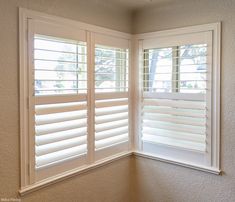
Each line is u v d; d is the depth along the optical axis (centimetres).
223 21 210
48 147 195
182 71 237
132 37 270
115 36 249
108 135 245
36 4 183
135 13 268
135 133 275
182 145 240
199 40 224
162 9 247
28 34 178
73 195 216
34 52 182
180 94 239
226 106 211
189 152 237
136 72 271
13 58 172
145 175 268
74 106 211
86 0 220
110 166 250
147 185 266
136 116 273
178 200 245
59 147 201
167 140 250
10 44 170
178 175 243
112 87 250
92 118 228
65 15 203
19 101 176
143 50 265
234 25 204
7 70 170
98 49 235
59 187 205
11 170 175
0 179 170
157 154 260
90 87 225
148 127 265
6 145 171
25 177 182
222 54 211
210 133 221
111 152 253
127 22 264
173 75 244
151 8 253
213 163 221
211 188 223
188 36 230
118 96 257
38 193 191
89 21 223
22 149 179
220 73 213
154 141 259
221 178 217
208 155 223
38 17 184
